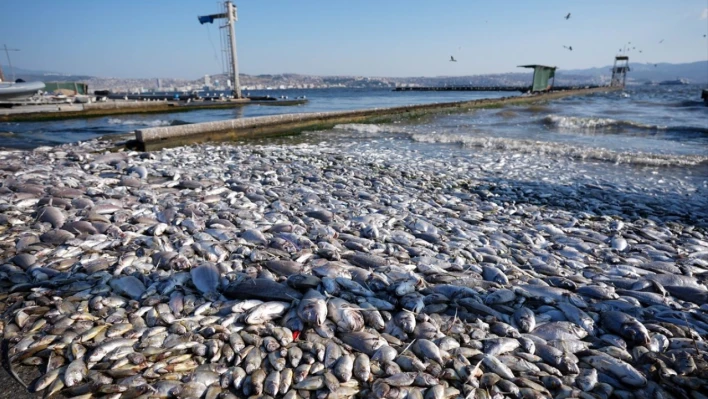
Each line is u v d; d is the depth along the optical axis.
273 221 4.79
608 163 9.26
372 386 2.15
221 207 5.26
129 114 24.70
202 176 7.02
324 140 13.62
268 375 2.22
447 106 25.53
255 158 9.34
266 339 2.48
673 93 59.72
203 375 2.21
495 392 2.13
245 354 2.38
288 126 16.14
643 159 9.20
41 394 2.10
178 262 3.39
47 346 2.42
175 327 2.59
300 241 4.05
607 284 3.42
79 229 4.12
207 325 2.63
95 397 2.07
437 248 4.09
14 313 2.72
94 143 11.03
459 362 2.31
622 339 2.59
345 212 5.30
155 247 3.76
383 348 2.40
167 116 23.59
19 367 2.29
